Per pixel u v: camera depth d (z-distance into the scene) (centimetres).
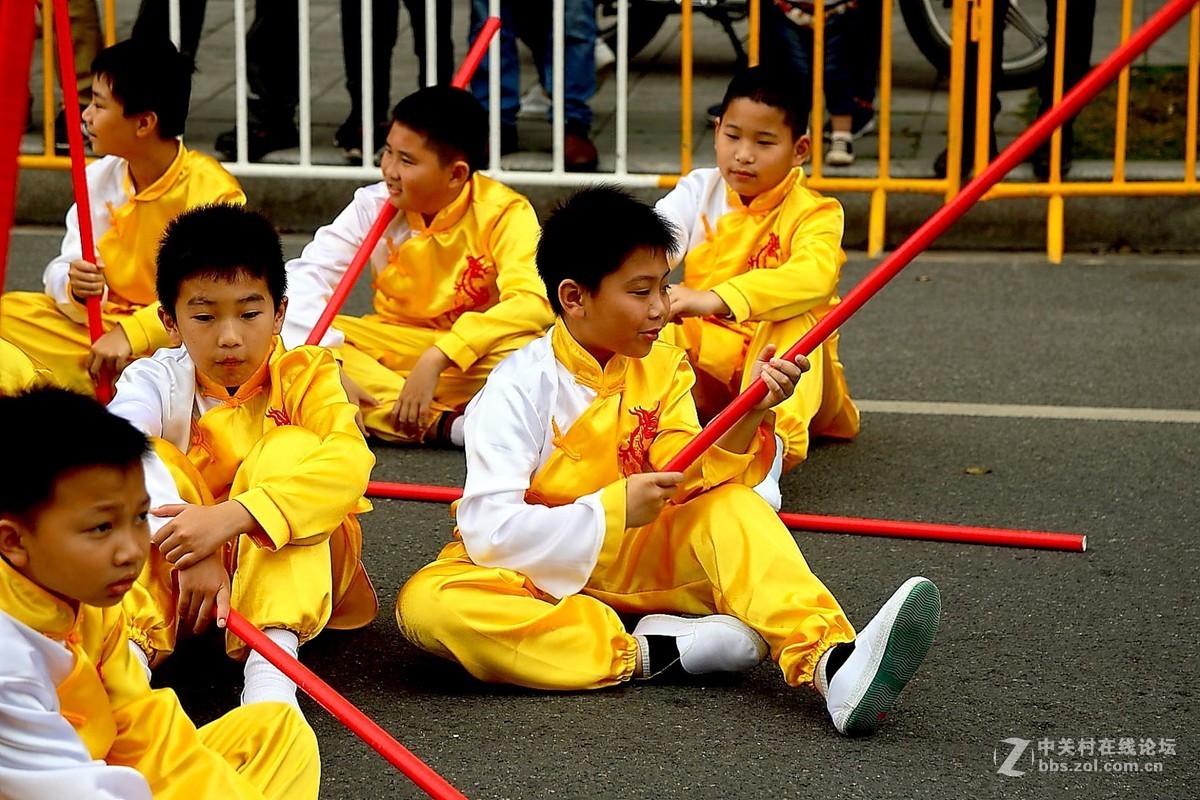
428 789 311
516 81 831
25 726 262
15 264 768
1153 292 747
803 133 524
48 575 266
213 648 406
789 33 837
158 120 539
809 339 378
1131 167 820
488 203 562
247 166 820
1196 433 571
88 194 525
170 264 376
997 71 800
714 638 377
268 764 302
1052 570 456
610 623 380
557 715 370
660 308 379
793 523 485
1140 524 490
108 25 823
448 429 564
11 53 240
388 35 822
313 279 560
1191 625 420
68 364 565
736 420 376
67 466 261
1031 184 801
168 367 389
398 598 389
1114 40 1056
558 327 394
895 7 1161
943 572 454
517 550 375
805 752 352
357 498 369
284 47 835
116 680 288
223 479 390
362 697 380
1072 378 632
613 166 832
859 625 420
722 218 534
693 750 353
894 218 815
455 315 572
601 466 392
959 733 362
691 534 385
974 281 768
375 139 836
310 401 384
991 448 560
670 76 1033
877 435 576
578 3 809
